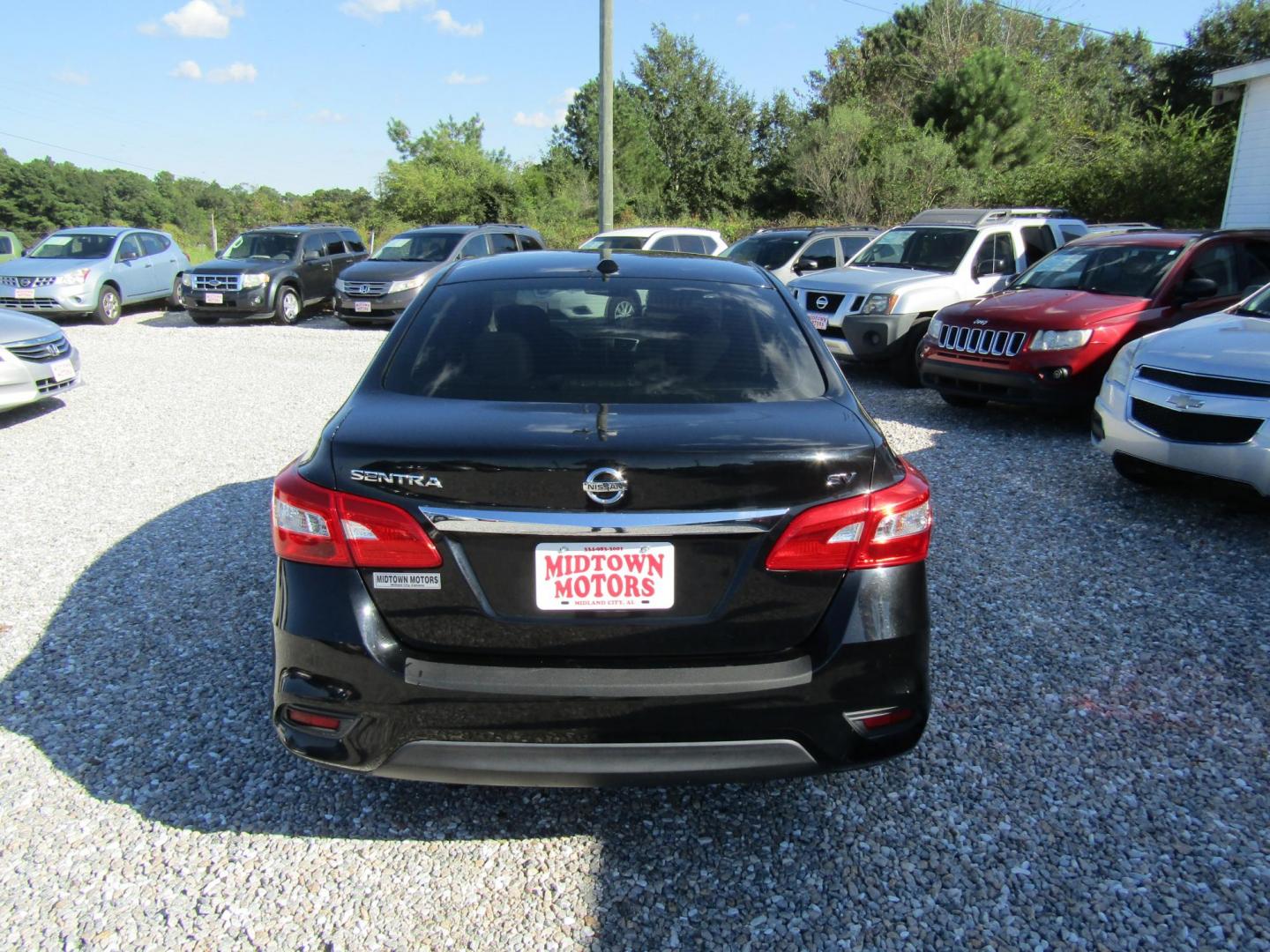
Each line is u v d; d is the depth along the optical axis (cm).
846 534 225
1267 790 286
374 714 224
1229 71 1534
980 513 552
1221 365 505
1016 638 389
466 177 4134
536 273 322
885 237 1127
